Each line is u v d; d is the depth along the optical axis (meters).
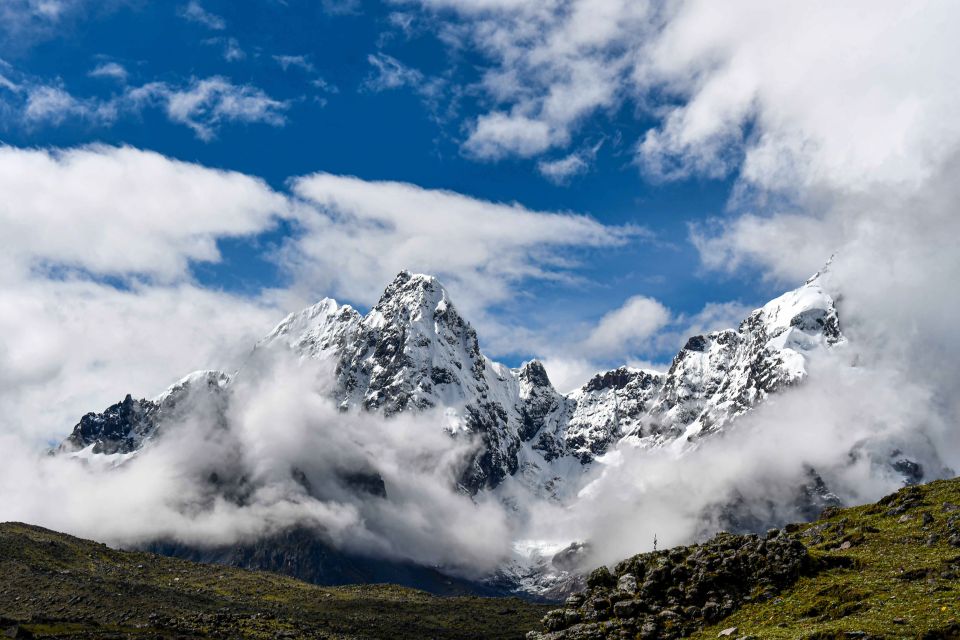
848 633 75.19
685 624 88.69
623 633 89.62
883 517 103.50
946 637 72.75
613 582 100.12
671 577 94.75
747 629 83.75
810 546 100.69
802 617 83.19
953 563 85.06
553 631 95.44
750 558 92.75
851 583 85.81
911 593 81.31
